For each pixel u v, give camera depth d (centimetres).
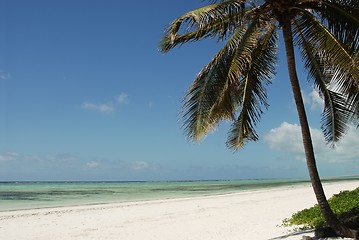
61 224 1789
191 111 984
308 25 982
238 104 1107
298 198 2912
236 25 930
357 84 861
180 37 1027
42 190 6894
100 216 2098
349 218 1124
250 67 1059
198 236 1314
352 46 866
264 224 1477
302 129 983
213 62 973
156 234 1421
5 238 1436
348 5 882
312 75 1173
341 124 1161
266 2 956
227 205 2588
